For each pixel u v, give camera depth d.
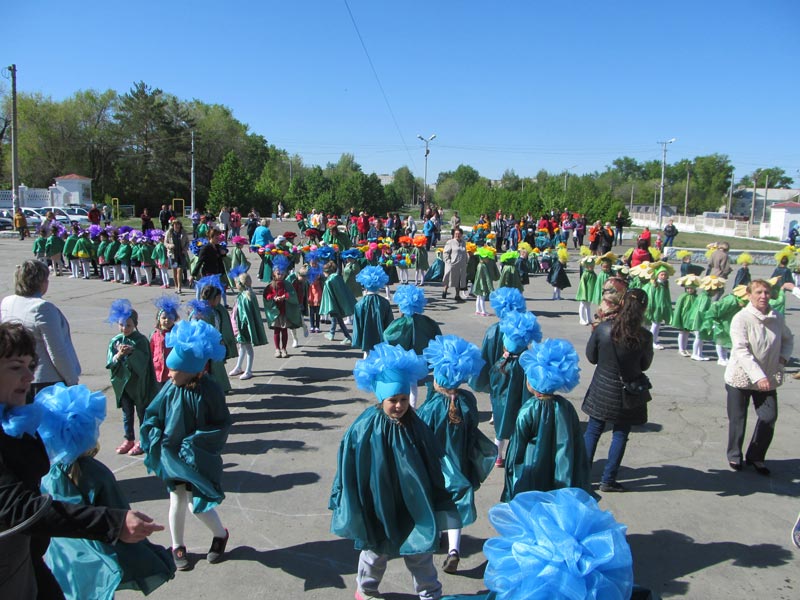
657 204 115.75
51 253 19.62
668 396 8.44
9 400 2.39
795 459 6.29
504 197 59.34
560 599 1.79
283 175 95.56
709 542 4.71
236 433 6.75
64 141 64.50
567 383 4.12
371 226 29.91
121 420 7.13
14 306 4.60
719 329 10.00
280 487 5.50
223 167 57.38
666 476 5.87
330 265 11.02
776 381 5.81
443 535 4.73
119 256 17.67
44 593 2.52
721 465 6.14
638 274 11.38
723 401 8.25
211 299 7.30
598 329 5.36
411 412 3.55
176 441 4.06
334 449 6.34
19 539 2.25
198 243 17.48
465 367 4.16
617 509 5.21
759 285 5.71
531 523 1.96
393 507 3.42
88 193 54.00
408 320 7.11
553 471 4.21
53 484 3.14
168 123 67.44
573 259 28.47
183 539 4.54
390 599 3.96
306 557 4.42
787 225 51.09
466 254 16.25
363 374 3.43
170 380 4.20
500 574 1.94
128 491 5.36
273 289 9.92
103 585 3.02
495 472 5.91
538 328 5.68
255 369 9.32
